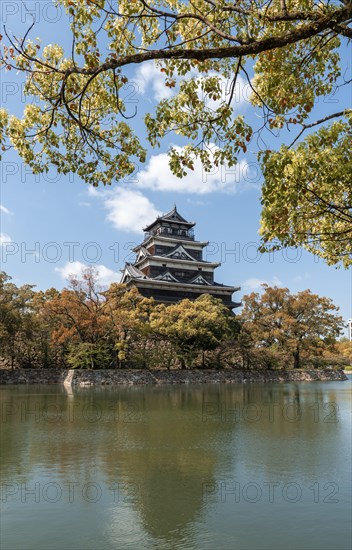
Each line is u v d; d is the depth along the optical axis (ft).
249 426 65.05
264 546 25.75
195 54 20.18
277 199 25.81
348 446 50.70
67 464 42.93
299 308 201.46
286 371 192.54
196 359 181.78
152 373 159.02
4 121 27.43
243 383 173.68
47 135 28.84
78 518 30.17
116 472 40.16
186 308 170.91
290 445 51.57
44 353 172.24
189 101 29.55
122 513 30.99
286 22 26.22
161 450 48.88
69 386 139.95
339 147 26.16
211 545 26.17
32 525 28.96
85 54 24.72
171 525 28.96
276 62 28.60
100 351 151.94
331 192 27.27
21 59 25.64
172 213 251.60
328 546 25.99
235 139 27.63
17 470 40.88
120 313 152.87
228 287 233.35
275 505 32.37
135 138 29.86
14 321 147.74
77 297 155.12
